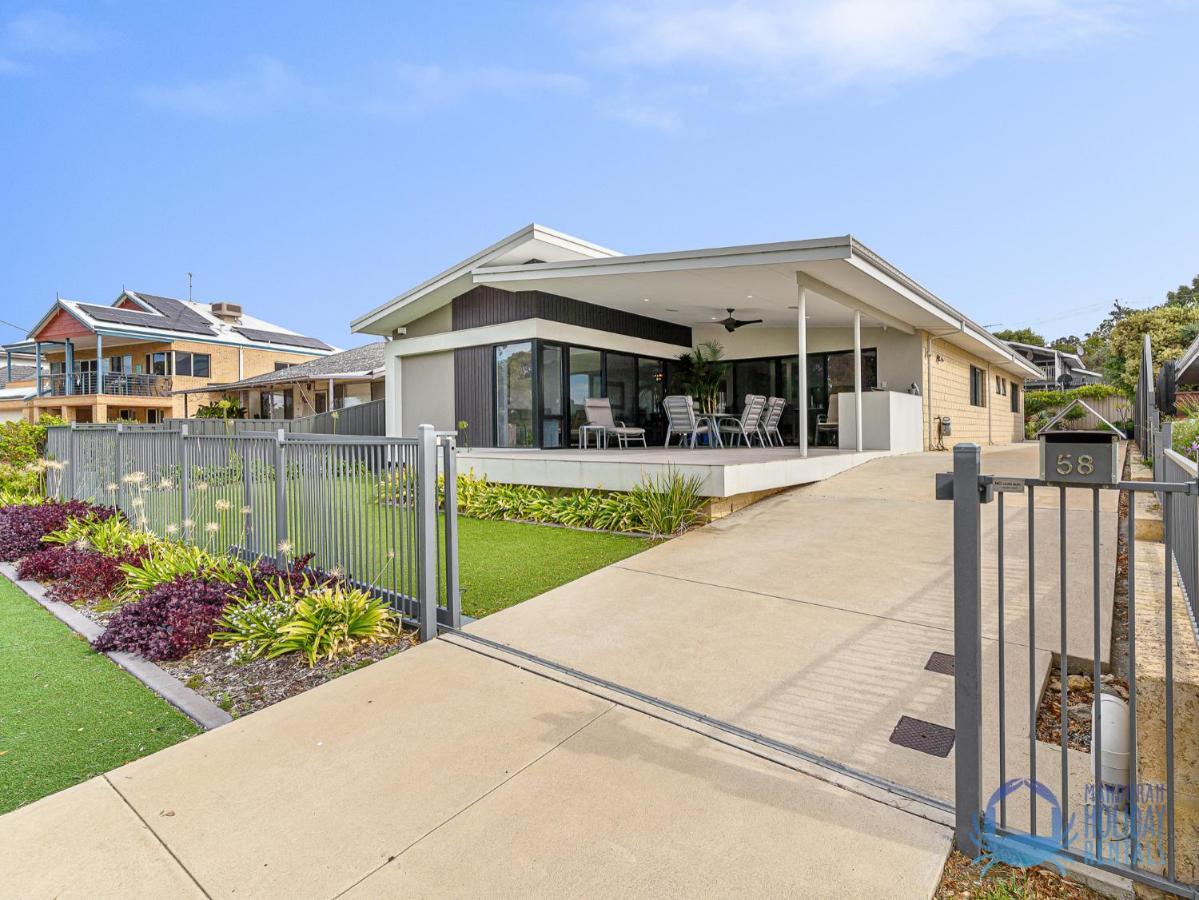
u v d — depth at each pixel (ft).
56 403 75.36
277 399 73.15
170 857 6.87
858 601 13.58
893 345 40.04
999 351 48.85
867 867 6.45
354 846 6.97
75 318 73.56
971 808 6.61
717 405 44.57
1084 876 6.30
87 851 6.98
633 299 35.01
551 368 36.52
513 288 32.86
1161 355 84.89
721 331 46.24
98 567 17.08
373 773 8.30
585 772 8.18
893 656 11.00
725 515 22.17
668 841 6.89
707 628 12.65
